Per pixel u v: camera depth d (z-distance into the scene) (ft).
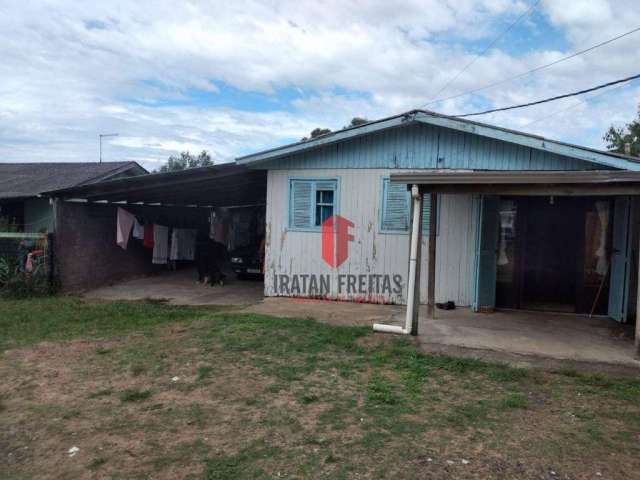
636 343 19.62
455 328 23.88
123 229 40.68
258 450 11.99
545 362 18.94
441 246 29.58
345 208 30.86
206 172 32.53
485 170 28.58
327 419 13.69
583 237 27.94
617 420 13.80
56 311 28.81
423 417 13.80
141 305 31.17
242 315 26.40
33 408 14.80
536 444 12.23
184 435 12.89
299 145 30.07
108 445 12.44
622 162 24.52
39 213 48.62
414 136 29.63
